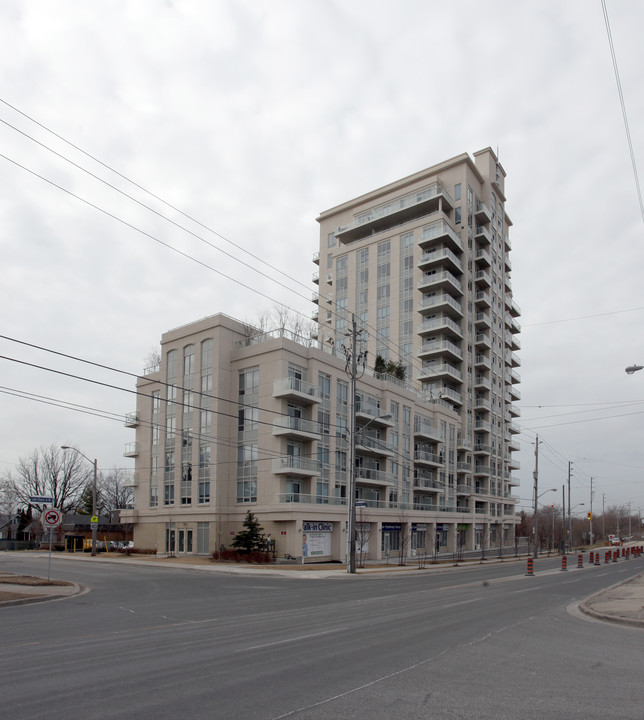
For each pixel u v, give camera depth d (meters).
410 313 78.62
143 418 54.56
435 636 11.77
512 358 97.06
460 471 75.88
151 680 7.79
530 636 12.16
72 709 6.46
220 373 47.78
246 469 46.56
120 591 22.58
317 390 48.31
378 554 53.22
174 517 49.44
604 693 7.51
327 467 49.09
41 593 20.19
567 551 79.81
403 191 86.00
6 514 92.75
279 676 8.07
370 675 8.21
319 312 89.25
